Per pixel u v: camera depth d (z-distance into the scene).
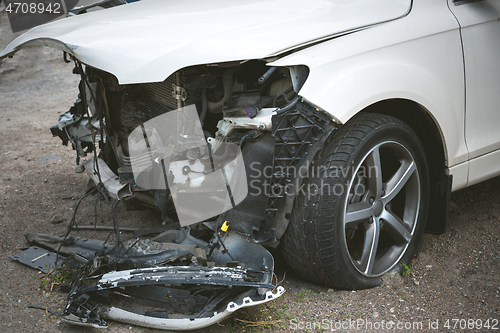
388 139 2.36
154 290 2.14
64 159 4.49
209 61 2.05
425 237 2.99
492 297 2.35
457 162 2.69
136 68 2.09
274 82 2.31
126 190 2.62
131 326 2.12
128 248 2.35
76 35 2.43
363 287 2.38
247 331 2.10
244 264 2.21
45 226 3.19
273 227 2.18
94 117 3.25
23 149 4.75
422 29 2.45
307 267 2.27
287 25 2.24
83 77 2.52
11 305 2.29
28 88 7.23
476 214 3.23
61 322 2.17
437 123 2.51
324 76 2.11
